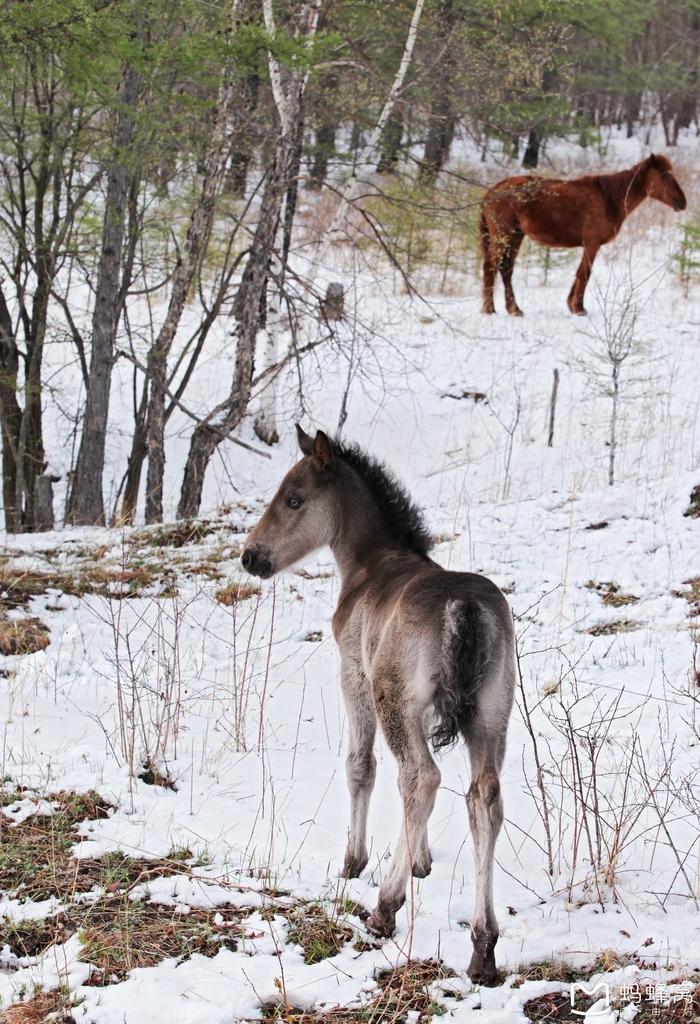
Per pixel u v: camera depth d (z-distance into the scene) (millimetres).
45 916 5430
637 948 5043
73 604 10828
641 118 46375
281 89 15336
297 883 5738
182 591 11195
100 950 5086
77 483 15461
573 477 14781
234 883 5719
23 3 10891
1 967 5043
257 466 17922
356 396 19375
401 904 5211
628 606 10141
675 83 39406
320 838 6305
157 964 5004
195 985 4805
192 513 15430
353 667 5898
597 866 5730
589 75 33438
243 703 8539
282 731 8055
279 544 6414
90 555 12438
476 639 4914
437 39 16609
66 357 21094
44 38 11242
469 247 24391
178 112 14758
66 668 9234
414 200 18672
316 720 8289
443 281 23516
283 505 6402
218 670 9258
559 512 12922
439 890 5680
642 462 15266
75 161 15109
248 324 15172
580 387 18375
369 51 17500
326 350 20344
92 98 13773
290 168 15445
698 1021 4480
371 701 5863
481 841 4781
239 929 5289
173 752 7562
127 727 7902
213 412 15242
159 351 15062
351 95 16734
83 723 8078
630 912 5391
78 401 19797
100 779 7027
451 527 12625
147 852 6082
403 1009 4605
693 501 12648
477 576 5344
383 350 20266
